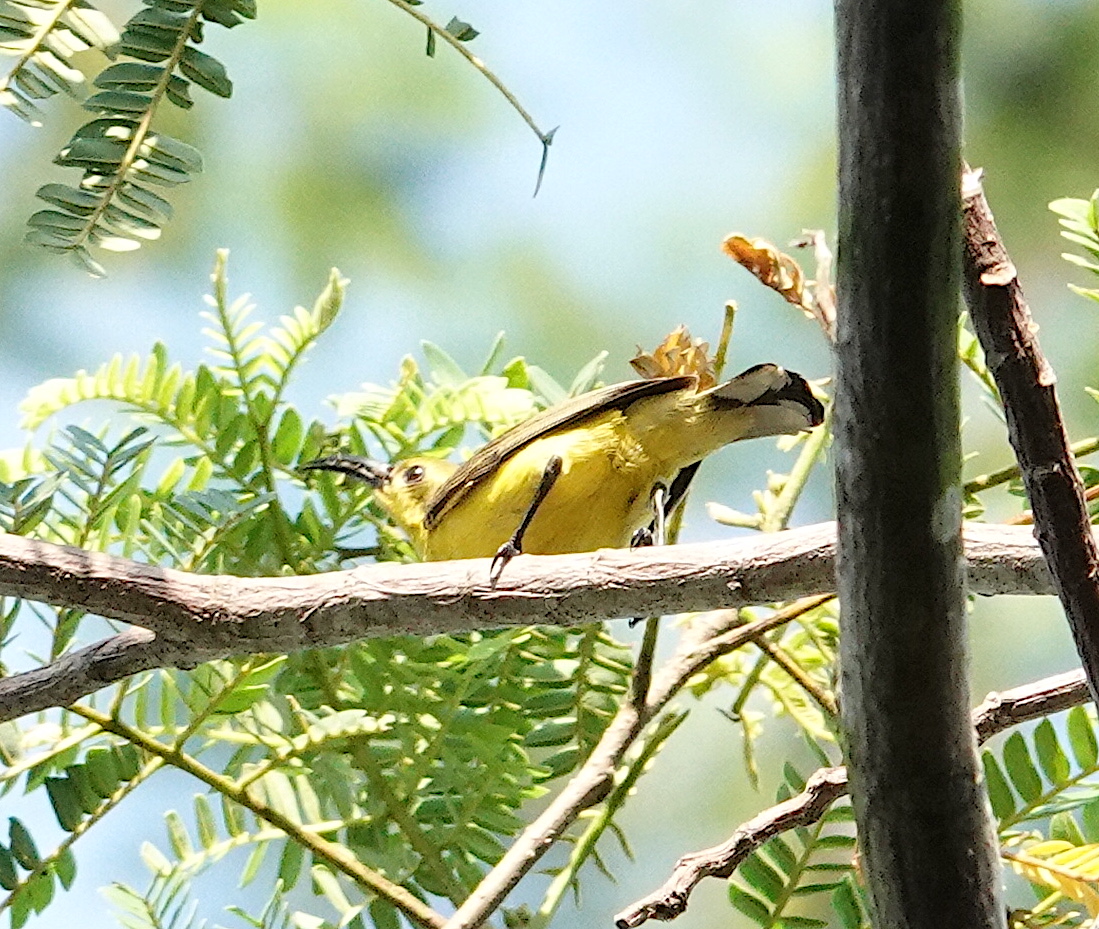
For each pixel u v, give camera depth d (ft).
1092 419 24.40
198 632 14.06
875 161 8.15
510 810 18.56
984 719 15.64
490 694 18.67
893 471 8.58
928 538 8.68
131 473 17.38
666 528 20.80
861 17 8.03
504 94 12.05
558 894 17.11
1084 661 10.26
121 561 14.12
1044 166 24.75
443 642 18.34
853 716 9.23
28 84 11.15
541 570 14.70
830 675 19.76
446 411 19.85
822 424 19.95
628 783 17.78
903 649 8.86
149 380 18.42
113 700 16.67
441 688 18.26
